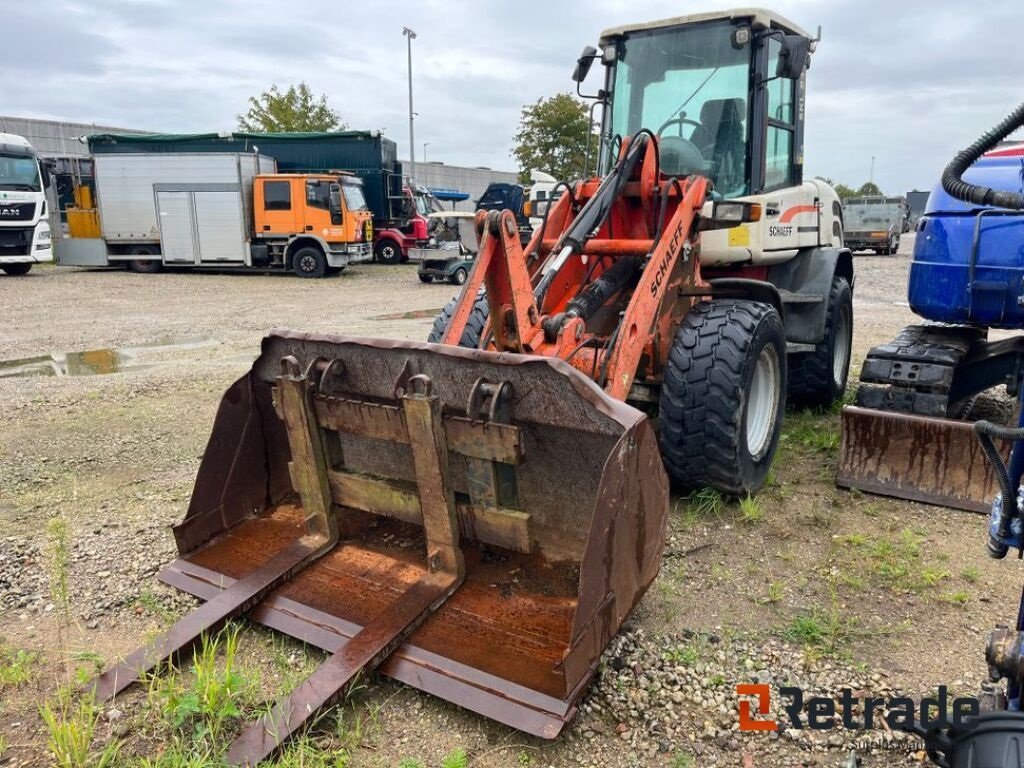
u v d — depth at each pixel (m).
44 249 18.83
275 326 10.98
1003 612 3.21
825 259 5.79
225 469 3.42
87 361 8.48
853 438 4.45
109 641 3.03
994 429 1.64
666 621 3.12
